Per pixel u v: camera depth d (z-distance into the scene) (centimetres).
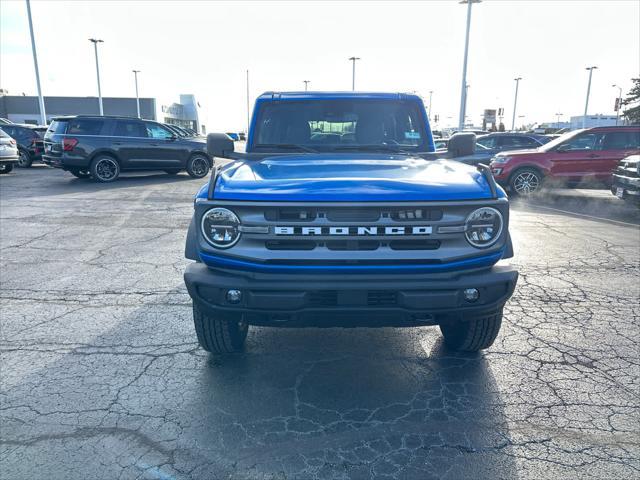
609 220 951
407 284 278
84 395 324
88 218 938
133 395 324
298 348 397
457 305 284
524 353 384
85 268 614
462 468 255
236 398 321
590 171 1223
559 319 452
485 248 288
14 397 321
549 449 269
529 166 1256
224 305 289
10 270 605
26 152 1959
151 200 1159
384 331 431
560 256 671
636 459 261
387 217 278
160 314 465
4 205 1073
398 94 442
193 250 312
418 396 324
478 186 295
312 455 265
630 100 4944
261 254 281
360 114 436
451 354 384
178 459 262
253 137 434
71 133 1453
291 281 280
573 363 367
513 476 249
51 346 396
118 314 465
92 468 255
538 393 326
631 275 585
